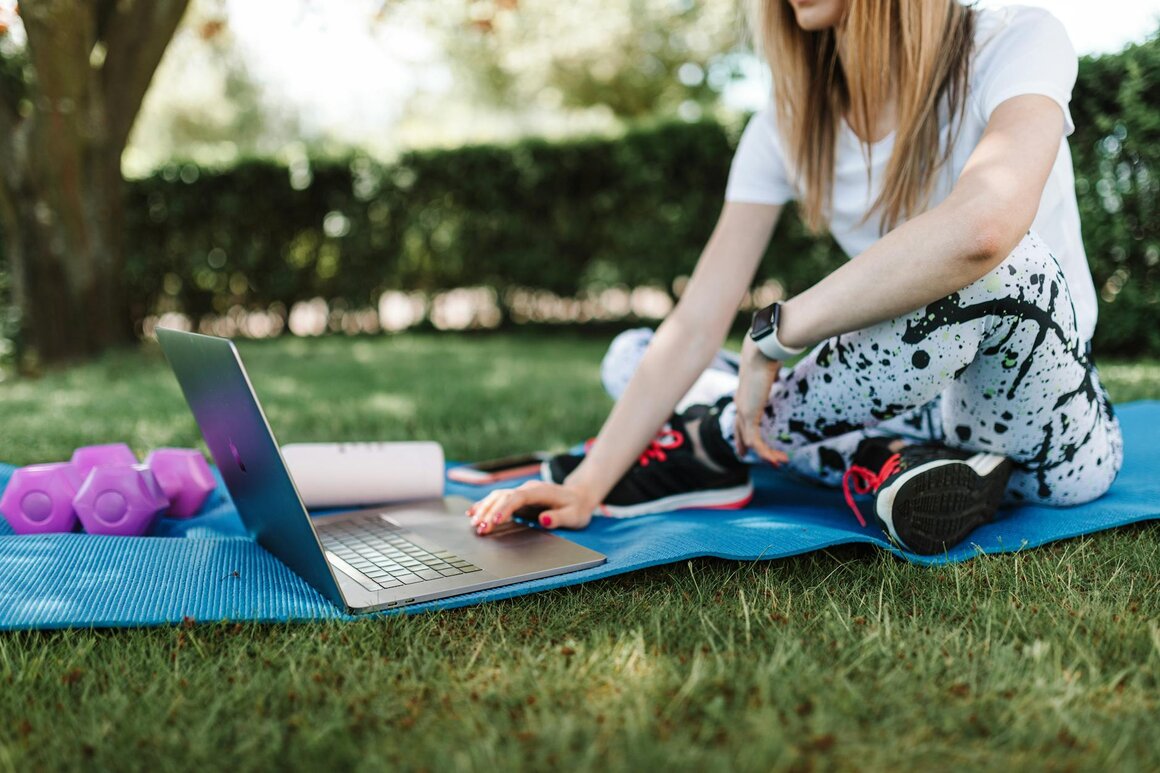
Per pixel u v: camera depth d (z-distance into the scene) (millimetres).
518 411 3262
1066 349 1359
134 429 2938
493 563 1399
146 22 4961
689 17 14680
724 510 1743
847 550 1492
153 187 6824
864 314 1282
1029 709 950
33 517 1677
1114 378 3396
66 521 1682
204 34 5734
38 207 4844
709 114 6172
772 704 967
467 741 913
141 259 6848
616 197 6430
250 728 948
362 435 2875
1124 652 1077
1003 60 1392
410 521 1689
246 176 6828
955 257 1204
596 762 865
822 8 1511
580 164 6480
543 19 14547
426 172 6750
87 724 966
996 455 1510
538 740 902
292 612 1218
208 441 1528
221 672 1082
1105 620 1160
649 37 14961
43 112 4672
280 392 3863
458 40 14562
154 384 4070
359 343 6281
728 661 1076
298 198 6859
